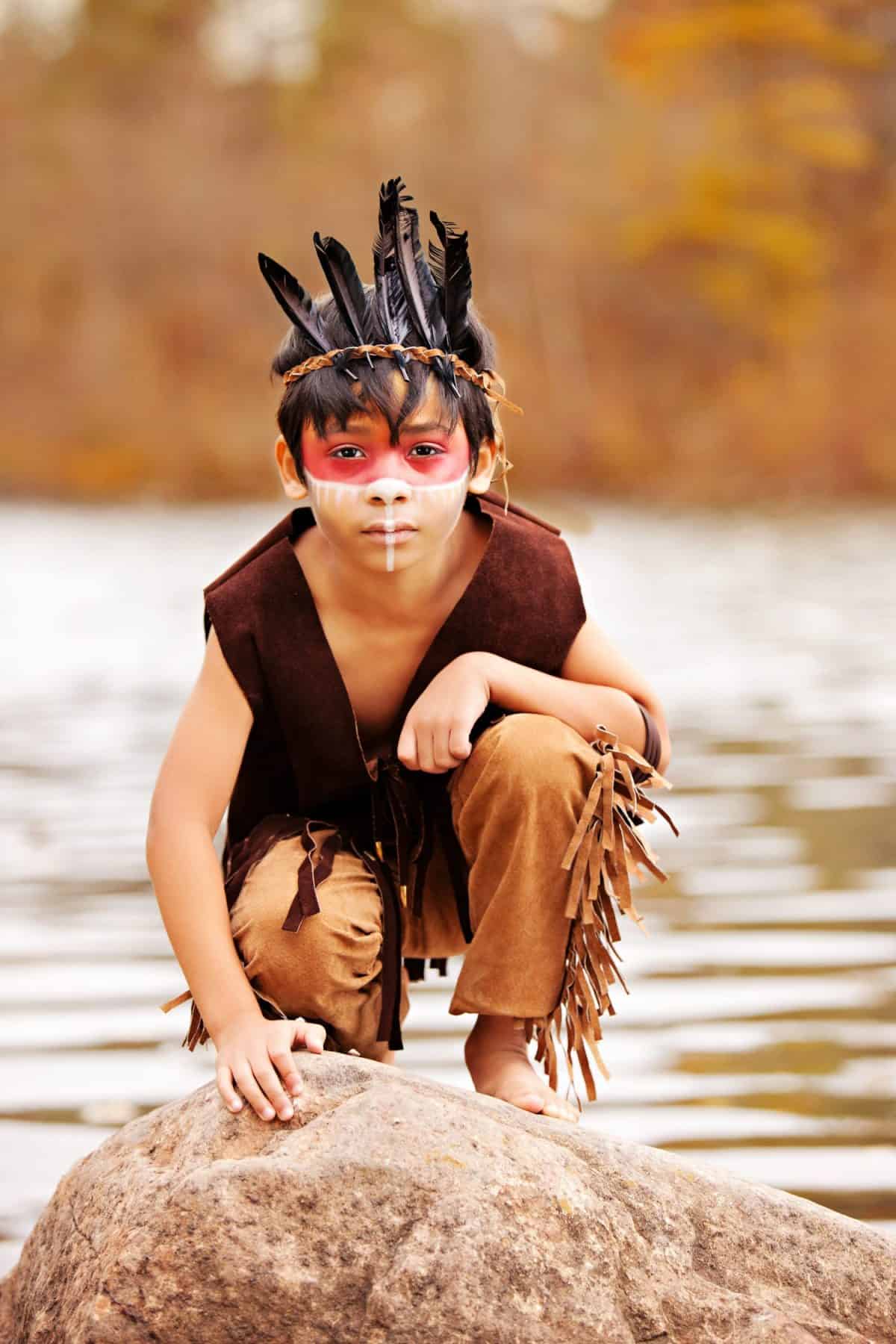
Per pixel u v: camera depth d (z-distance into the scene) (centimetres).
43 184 6806
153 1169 400
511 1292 371
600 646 483
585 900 450
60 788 1259
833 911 887
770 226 6275
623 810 452
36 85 7169
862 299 6278
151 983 795
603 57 6906
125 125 7081
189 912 438
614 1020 733
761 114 6419
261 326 6712
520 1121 407
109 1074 680
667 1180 400
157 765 1341
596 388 6344
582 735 466
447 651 466
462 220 6738
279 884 449
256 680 462
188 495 6091
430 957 511
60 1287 401
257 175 6969
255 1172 377
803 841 1041
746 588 2675
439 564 460
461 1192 377
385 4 7362
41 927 891
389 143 6919
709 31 6456
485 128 6819
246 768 479
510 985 452
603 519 4716
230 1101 400
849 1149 594
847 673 1758
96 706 1642
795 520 4581
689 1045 700
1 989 788
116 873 1005
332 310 461
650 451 6044
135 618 2414
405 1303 368
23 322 6619
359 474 442
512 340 6481
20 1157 600
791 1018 728
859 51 6419
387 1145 382
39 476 6222
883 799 1155
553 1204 381
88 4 7319
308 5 7394
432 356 443
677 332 6469
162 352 6631
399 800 473
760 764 1285
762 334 6312
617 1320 373
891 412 5825
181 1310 370
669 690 1667
